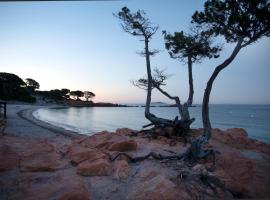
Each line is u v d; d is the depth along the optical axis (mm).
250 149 11875
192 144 7719
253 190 5934
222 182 5859
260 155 10320
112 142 9453
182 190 5152
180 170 6633
